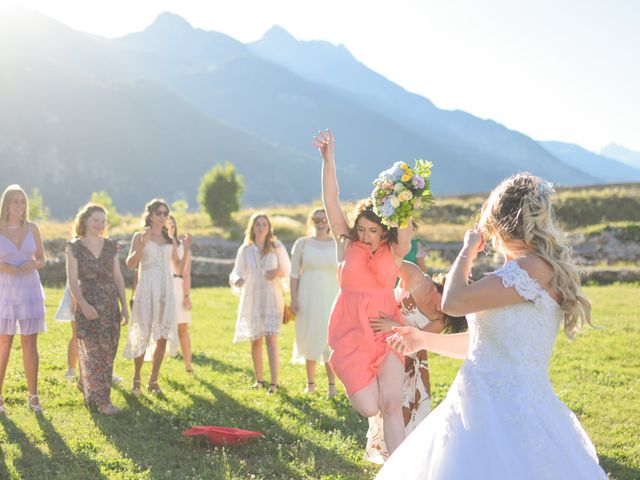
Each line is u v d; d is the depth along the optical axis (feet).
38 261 26.76
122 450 21.66
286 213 134.92
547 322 12.37
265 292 31.55
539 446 11.76
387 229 17.38
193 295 67.87
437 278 19.47
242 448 22.47
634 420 26.45
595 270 80.79
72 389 29.35
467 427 12.17
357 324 17.29
